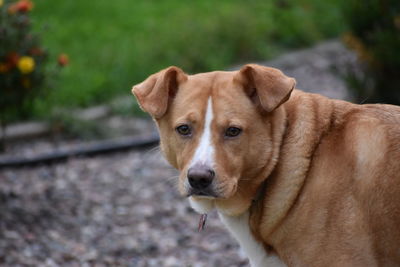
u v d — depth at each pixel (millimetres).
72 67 13750
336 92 13547
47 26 10773
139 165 10242
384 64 11109
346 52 16562
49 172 9859
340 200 4680
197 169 4633
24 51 9828
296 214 4781
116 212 8625
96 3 17500
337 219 4672
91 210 8641
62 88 12914
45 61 10430
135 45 15102
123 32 15812
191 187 4707
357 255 4645
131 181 9641
